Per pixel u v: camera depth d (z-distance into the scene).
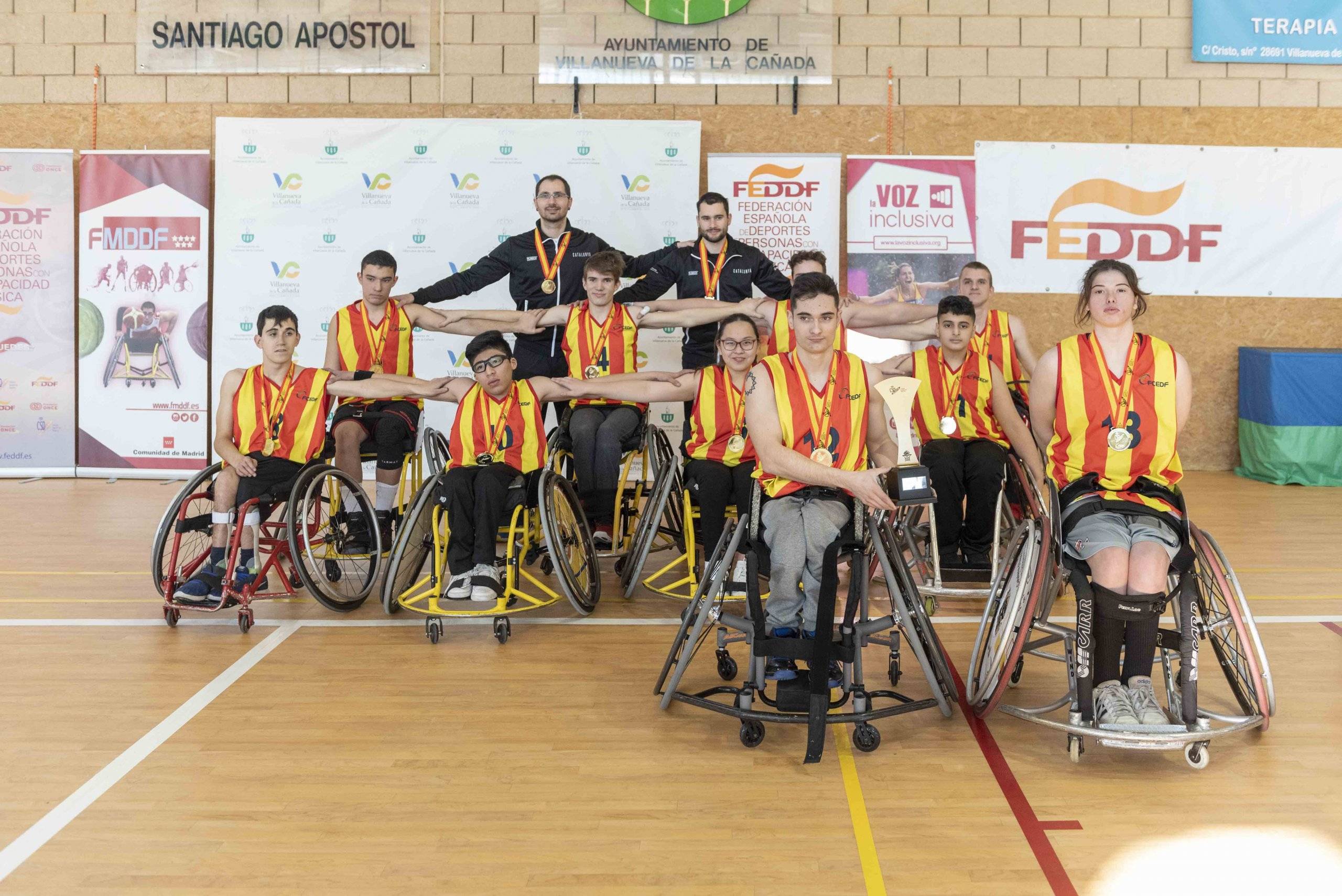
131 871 2.46
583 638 4.41
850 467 3.38
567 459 5.52
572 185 8.26
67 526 6.63
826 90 8.54
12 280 8.34
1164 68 8.51
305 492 4.48
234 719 3.44
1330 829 2.67
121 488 8.08
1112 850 2.57
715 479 4.56
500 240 8.32
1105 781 2.97
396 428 5.37
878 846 2.60
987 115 8.55
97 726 3.36
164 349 8.38
